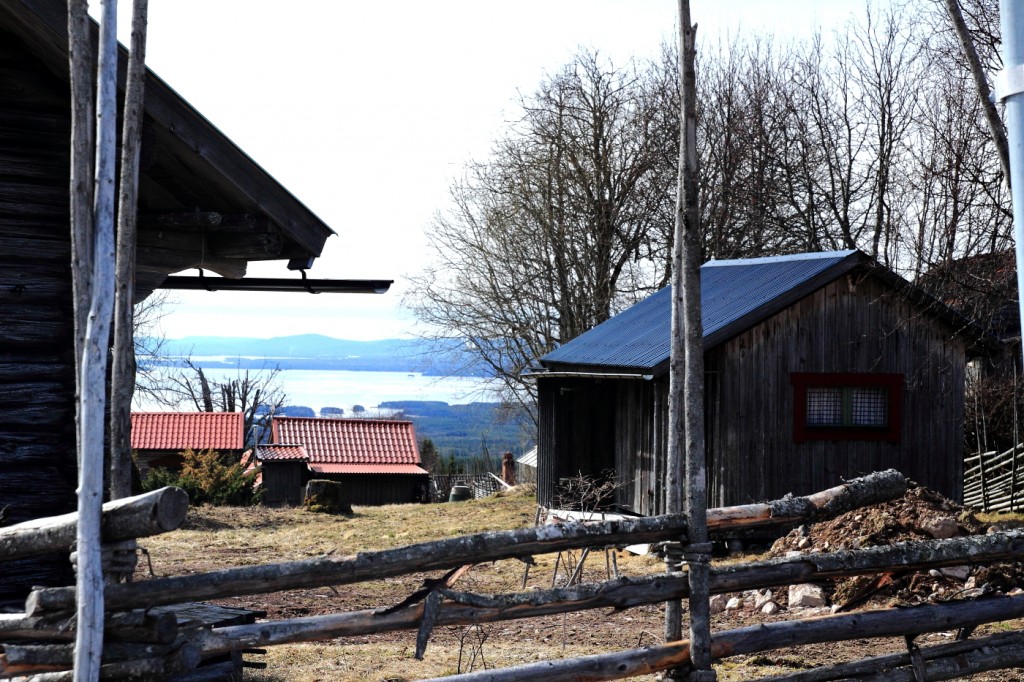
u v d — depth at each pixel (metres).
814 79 35.53
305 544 17.64
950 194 20.20
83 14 5.42
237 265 9.41
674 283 8.01
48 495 7.62
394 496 37.91
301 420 41.06
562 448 20.27
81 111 5.37
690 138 6.29
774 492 15.88
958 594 6.60
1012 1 5.10
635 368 16.70
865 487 6.20
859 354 16.27
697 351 6.02
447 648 9.26
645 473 18.17
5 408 7.54
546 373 19.08
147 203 8.69
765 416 15.91
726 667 8.25
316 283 10.23
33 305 7.67
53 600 4.94
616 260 35.69
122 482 5.93
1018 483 20.36
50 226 7.73
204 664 6.79
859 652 8.73
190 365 54.75
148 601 4.98
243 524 20.61
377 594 12.45
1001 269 19.72
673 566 6.29
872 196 33.97
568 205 35.09
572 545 5.69
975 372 24.33
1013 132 5.14
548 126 35.16
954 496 16.56
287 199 8.51
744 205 34.47
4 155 7.61
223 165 8.10
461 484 42.78
